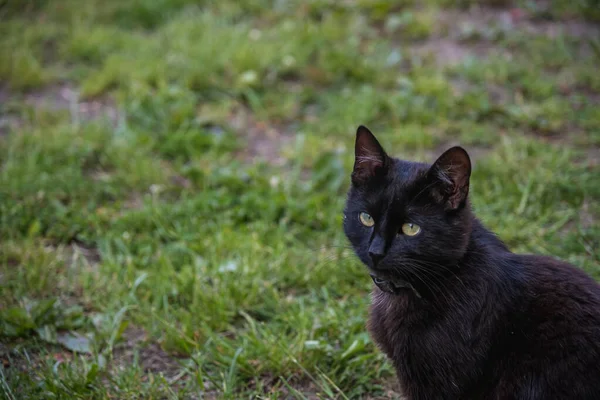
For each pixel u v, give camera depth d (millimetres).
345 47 7258
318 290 4551
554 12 7871
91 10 8000
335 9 8000
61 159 5750
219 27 7625
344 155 5770
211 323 4203
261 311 4328
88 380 3730
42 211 5129
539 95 6578
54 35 7629
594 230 4898
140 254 4820
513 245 4879
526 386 3141
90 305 4402
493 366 3264
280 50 7148
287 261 4680
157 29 7812
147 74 6770
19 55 7082
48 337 4078
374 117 6328
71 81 7016
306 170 5824
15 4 8094
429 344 3281
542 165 5543
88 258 4852
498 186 5352
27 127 6180
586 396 3006
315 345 3898
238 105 6629
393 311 3414
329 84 6914
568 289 3240
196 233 4988
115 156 5770
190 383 3783
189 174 5578
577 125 6219
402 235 3312
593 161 5688
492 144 6020
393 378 3924
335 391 3816
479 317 3244
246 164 5879
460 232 3275
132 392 3678
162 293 4387
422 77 6730
